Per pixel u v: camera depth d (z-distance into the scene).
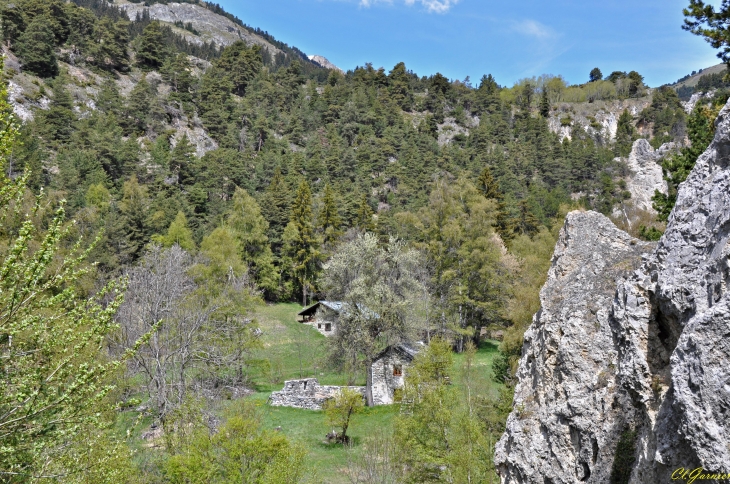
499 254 43.72
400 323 34.34
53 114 77.50
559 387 10.95
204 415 19.47
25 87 83.69
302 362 43.31
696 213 8.47
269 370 37.28
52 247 7.86
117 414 17.48
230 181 80.56
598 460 9.33
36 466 8.72
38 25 90.94
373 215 80.25
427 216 48.31
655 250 9.31
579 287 11.77
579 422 9.97
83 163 67.75
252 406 20.83
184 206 67.38
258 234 61.81
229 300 30.03
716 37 17.36
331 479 21.02
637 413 8.83
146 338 9.07
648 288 9.13
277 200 72.62
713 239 7.76
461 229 45.41
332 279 37.50
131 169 75.50
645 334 8.97
